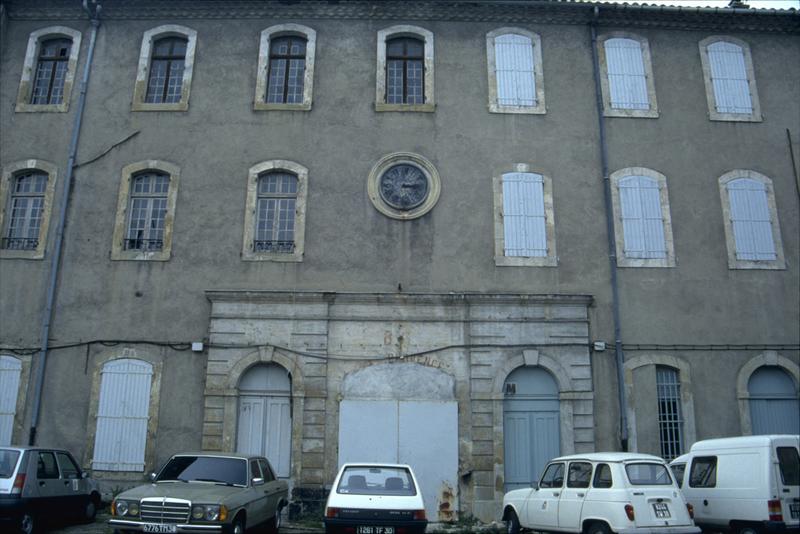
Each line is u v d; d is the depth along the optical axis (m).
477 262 16.44
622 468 10.48
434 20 18.14
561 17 18.23
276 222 16.75
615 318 16.20
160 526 9.91
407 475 11.22
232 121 17.31
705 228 16.98
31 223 16.83
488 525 14.57
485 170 17.06
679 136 17.56
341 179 16.91
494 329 15.99
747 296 16.59
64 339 15.94
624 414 15.63
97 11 17.97
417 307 16.06
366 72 17.69
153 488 10.72
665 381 16.12
